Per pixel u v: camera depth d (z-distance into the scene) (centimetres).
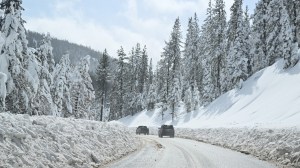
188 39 8731
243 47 5772
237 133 2773
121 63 9069
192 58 8300
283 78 4591
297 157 1573
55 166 1058
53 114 2738
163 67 8575
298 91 3872
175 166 1422
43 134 1185
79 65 5716
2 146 910
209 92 6756
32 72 2150
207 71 6894
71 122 1648
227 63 5891
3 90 1616
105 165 1385
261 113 4078
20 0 2097
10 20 2000
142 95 9231
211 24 6994
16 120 1146
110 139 1897
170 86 7756
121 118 9181
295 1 5091
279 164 1603
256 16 5988
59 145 1202
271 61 5453
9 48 1952
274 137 2048
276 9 5459
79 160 1217
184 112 7494
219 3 6788
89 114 5781
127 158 1691
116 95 9138
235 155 1981
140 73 9694
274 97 4281
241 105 4938
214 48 6694
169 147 2483
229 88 5981
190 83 8188
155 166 1409
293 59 4675
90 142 1544
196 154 1966
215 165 1480
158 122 7762
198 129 4159
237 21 5900
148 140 3331
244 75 5656
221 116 5138
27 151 996
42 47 3662
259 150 2062
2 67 1906
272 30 5503
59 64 4703
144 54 9844
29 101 2098
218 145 2927
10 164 875
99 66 7112
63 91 4678
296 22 5022
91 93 5659
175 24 8381
